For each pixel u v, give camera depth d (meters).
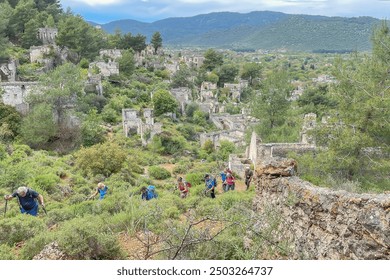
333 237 7.28
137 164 37.41
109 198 17.03
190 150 53.09
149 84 95.69
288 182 8.79
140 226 11.93
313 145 23.42
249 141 38.25
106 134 54.84
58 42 84.88
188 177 29.42
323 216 7.61
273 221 8.56
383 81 18.25
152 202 15.91
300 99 73.12
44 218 13.94
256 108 36.81
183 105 84.69
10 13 92.75
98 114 63.75
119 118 65.81
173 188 26.59
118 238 10.41
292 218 8.37
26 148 36.41
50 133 40.81
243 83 124.69
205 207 14.70
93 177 29.48
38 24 94.25
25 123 40.41
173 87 100.25
